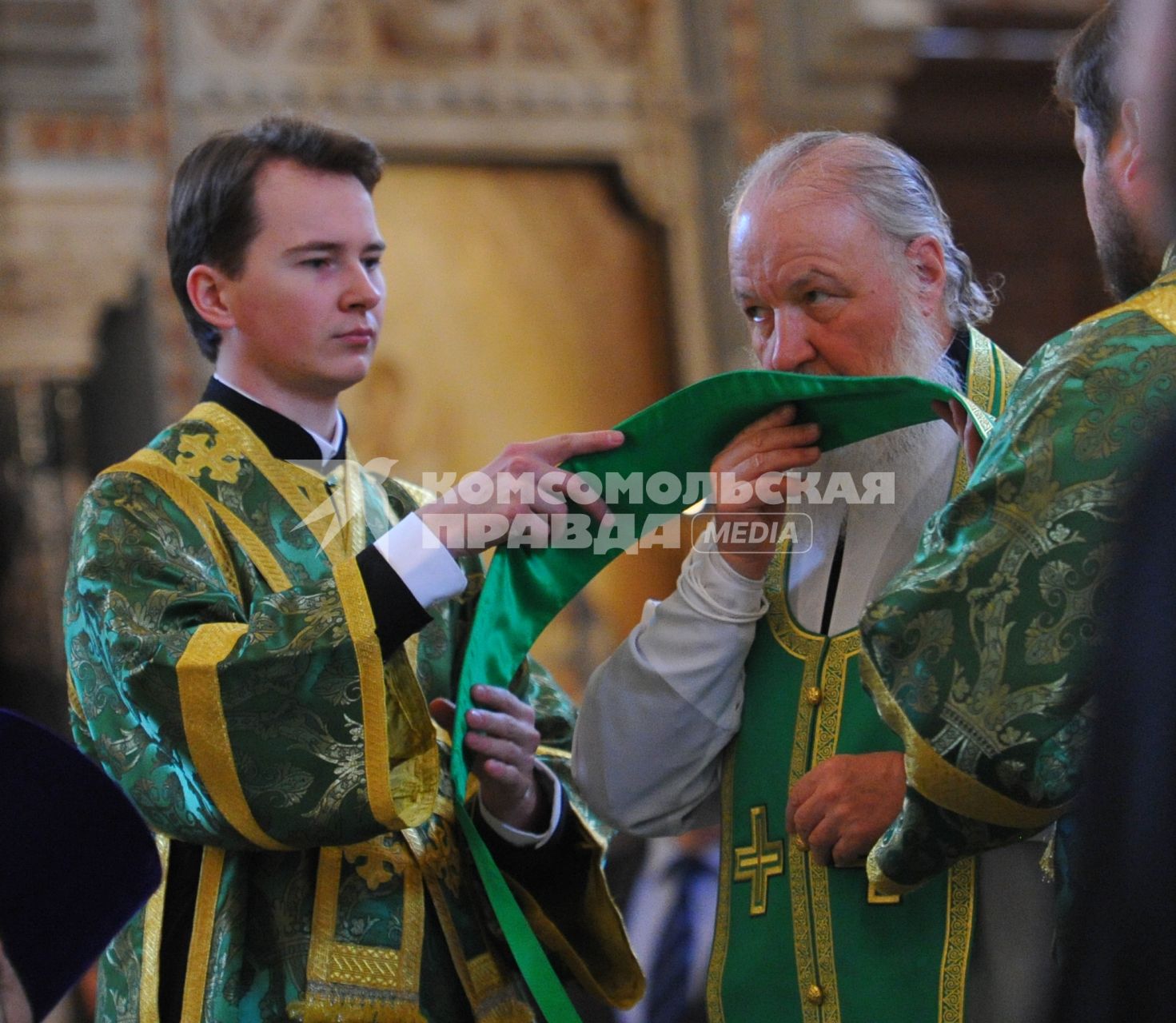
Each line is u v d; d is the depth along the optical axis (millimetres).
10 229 26266
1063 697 6367
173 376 27234
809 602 8812
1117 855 3758
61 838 6383
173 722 8070
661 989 14555
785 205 8469
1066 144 33469
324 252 9180
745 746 8781
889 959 8039
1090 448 6465
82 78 26828
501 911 8625
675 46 30625
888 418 8227
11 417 26281
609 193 30766
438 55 29562
